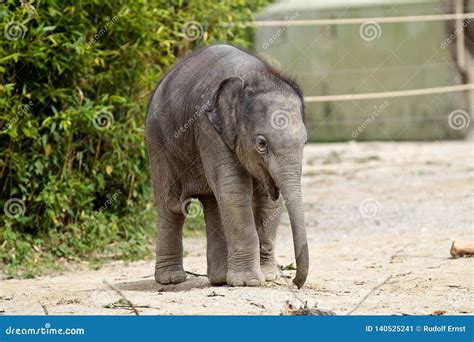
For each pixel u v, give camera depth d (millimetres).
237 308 9562
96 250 15172
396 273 11867
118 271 13867
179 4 16250
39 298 10836
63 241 14891
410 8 30422
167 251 11891
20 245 14242
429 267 12219
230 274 10844
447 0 29406
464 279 11242
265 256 11336
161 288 11773
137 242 15656
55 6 14359
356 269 12359
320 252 14195
